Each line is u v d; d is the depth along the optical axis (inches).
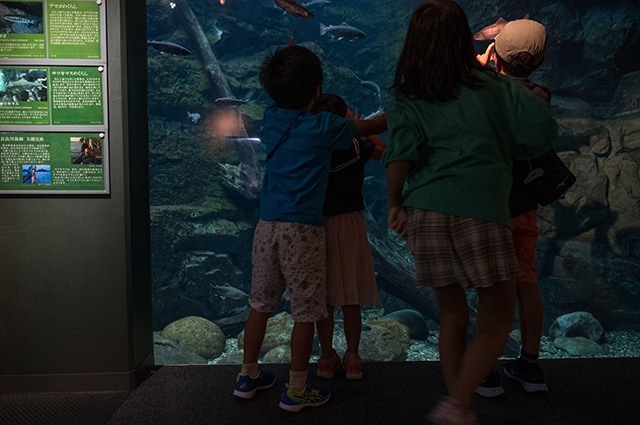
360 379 93.0
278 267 81.3
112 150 88.2
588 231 298.5
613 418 76.8
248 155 342.0
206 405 82.6
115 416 78.7
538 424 75.1
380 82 498.9
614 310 281.1
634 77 296.4
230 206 351.9
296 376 78.7
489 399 83.7
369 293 91.8
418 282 62.5
